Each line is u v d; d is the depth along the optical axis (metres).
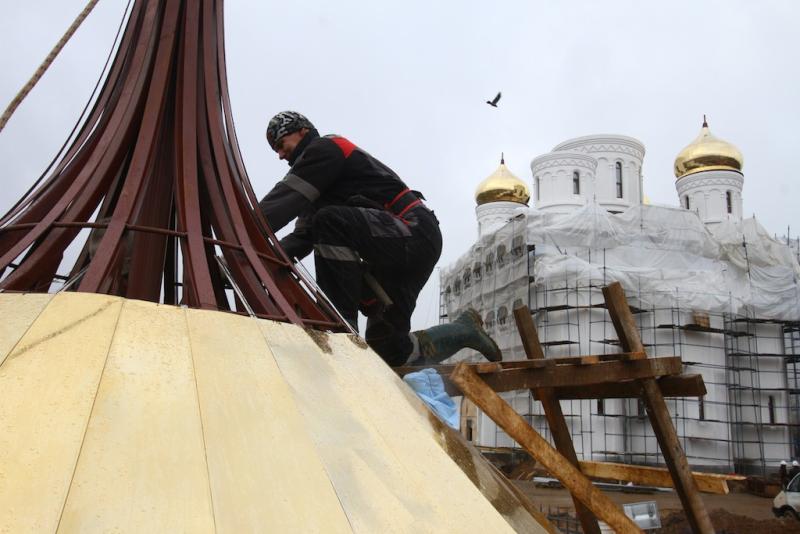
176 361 2.19
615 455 28.41
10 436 1.72
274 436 2.04
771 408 34.53
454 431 3.04
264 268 2.94
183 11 3.42
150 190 3.11
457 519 2.14
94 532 1.53
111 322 2.25
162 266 3.09
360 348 3.03
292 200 3.83
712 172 41.25
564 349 29.25
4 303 2.30
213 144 3.22
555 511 17.88
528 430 3.35
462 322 4.63
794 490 20.25
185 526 1.61
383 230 3.84
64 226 2.76
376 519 1.92
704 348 31.05
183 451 1.84
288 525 1.74
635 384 4.82
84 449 1.74
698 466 29.55
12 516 1.51
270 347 2.51
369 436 2.32
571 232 31.38
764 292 34.69
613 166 39.12
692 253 32.84
